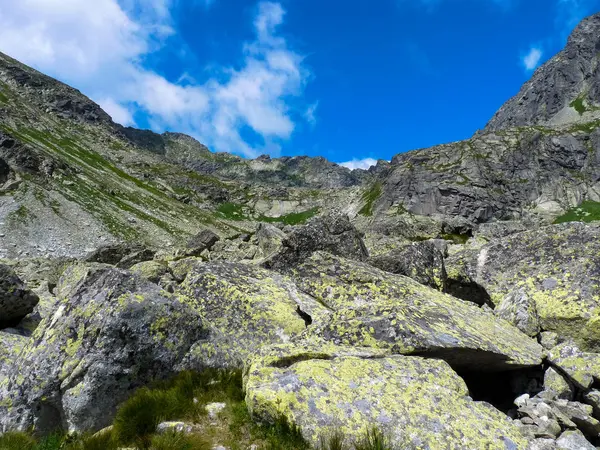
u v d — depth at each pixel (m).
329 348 9.12
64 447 7.72
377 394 7.74
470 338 9.67
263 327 11.73
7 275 14.73
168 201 164.50
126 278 9.87
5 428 8.52
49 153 149.75
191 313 10.20
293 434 7.16
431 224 71.00
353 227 18.00
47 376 8.85
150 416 7.96
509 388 10.32
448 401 7.80
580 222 15.08
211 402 8.64
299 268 14.70
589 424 8.44
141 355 9.21
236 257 36.72
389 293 12.79
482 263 15.84
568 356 9.86
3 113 177.62
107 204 116.56
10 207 88.50
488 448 7.00
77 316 9.48
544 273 13.80
